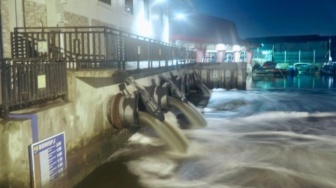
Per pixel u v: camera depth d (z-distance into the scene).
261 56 72.50
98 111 10.06
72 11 13.45
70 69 9.03
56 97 8.00
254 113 20.58
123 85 12.43
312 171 9.72
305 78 53.50
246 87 38.44
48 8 11.81
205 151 11.73
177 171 9.62
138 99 11.47
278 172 9.56
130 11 21.88
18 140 5.81
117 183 8.68
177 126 15.78
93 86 9.63
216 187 8.48
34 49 10.01
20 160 5.85
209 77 35.72
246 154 11.41
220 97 29.44
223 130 15.41
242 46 52.88
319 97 29.45
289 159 10.87
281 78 53.53
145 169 9.73
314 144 12.81
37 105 7.33
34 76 6.90
